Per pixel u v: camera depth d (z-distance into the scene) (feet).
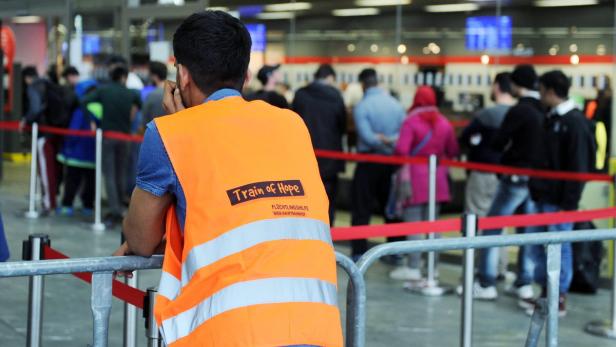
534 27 31.63
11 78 57.21
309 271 8.66
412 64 34.91
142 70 39.27
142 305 10.94
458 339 21.03
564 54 30.76
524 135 23.95
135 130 36.24
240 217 8.51
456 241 12.37
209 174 8.58
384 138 29.40
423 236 27.66
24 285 24.58
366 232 15.16
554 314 13.71
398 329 21.72
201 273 8.38
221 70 9.05
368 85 29.50
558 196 22.79
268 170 8.80
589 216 18.12
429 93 27.71
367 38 36.09
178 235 8.78
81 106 35.17
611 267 26.94
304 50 37.68
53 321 21.20
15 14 49.98
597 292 26.30
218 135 8.76
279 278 8.47
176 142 8.65
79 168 36.55
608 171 28.43
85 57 45.47
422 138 27.53
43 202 37.22
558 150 22.77
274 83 27.58
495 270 25.07
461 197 36.11
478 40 33.04
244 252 8.44
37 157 37.06
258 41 39.01
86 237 31.96
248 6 39.24
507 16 32.24
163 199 8.71
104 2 44.16
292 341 8.36
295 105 28.89
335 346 8.69
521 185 24.35
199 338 8.31
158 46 41.42
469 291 16.46
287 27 38.17
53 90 37.11
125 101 35.01
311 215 8.88
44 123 37.55
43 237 12.30
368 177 29.37
